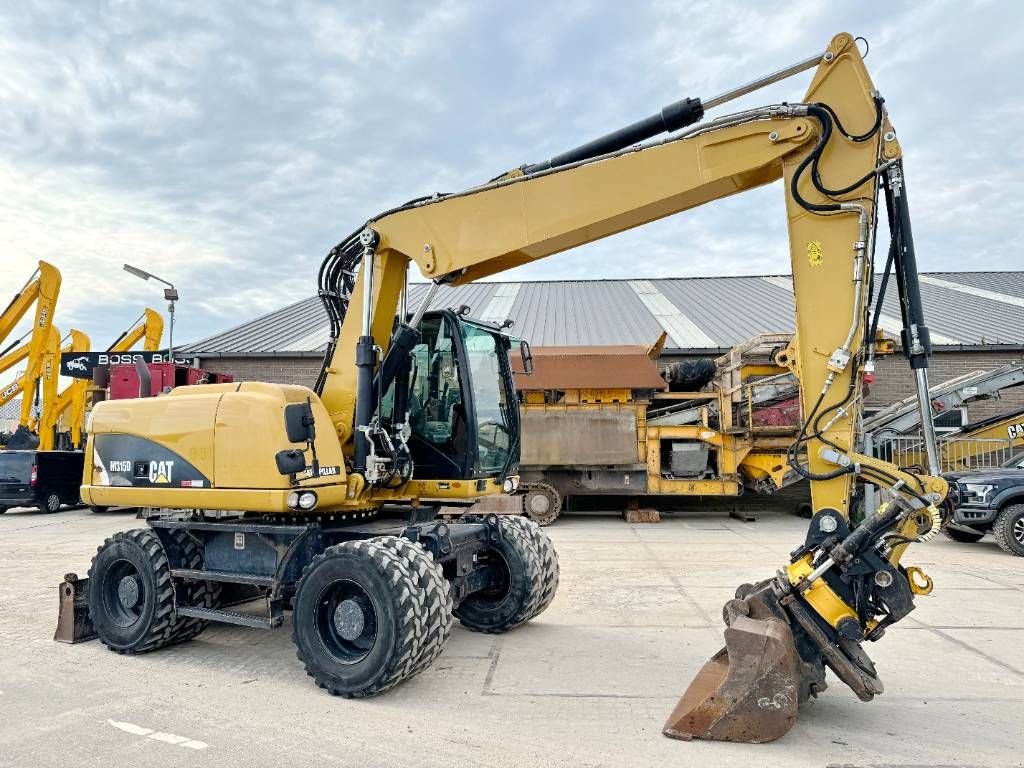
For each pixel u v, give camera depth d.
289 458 4.96
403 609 4.50
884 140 4.20
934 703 4.48
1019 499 10.25
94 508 16.77
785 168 4.38
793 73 4.39
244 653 5.71
